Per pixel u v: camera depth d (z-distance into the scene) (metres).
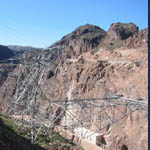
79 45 128.62
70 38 145.50
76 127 39.97
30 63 31.83
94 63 72.50
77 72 77.25
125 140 48.88
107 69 65.94
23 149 17.03
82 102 28.56
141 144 45.19
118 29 121.69
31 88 32.31
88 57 95.81
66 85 80.56
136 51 71.88
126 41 94.00
